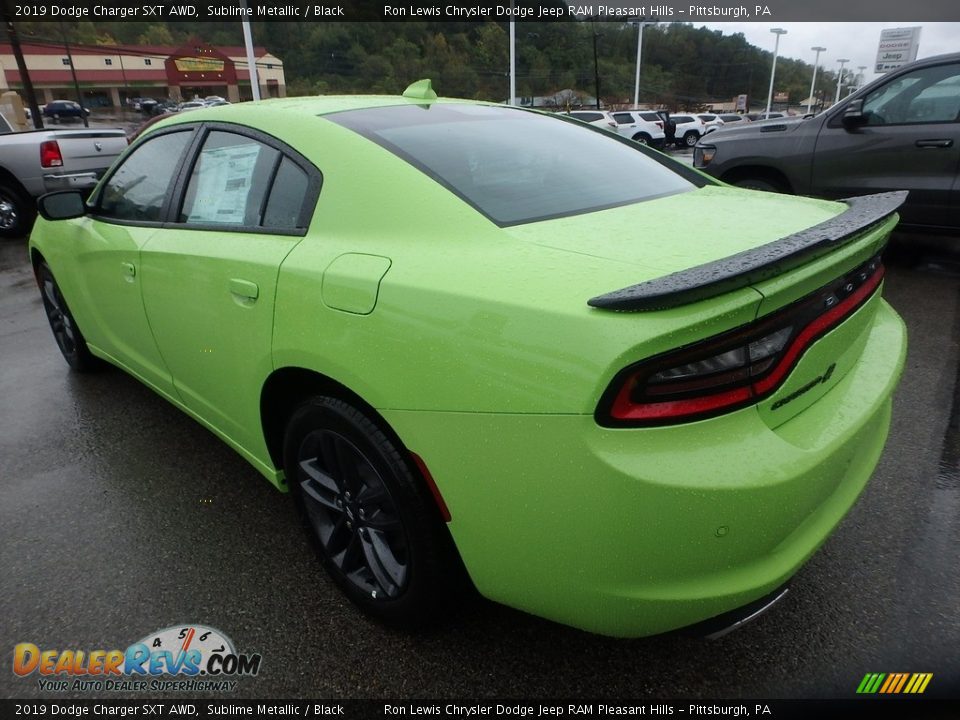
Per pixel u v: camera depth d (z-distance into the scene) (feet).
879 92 17.46
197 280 7.22
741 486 4.19
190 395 8.42
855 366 5.96
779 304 4.40
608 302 4.09
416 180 5.91
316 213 6.23
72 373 12.99
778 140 19.20
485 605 6.61
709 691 5.65
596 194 6.63
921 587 6.69
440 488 5.03
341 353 5.46
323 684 5.84
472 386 4.63
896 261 18.85
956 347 12.67
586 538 4.37
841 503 5.40
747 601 4.60
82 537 7.88
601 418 4.13
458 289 4.83
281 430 7.20
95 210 10.07
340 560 6.61
